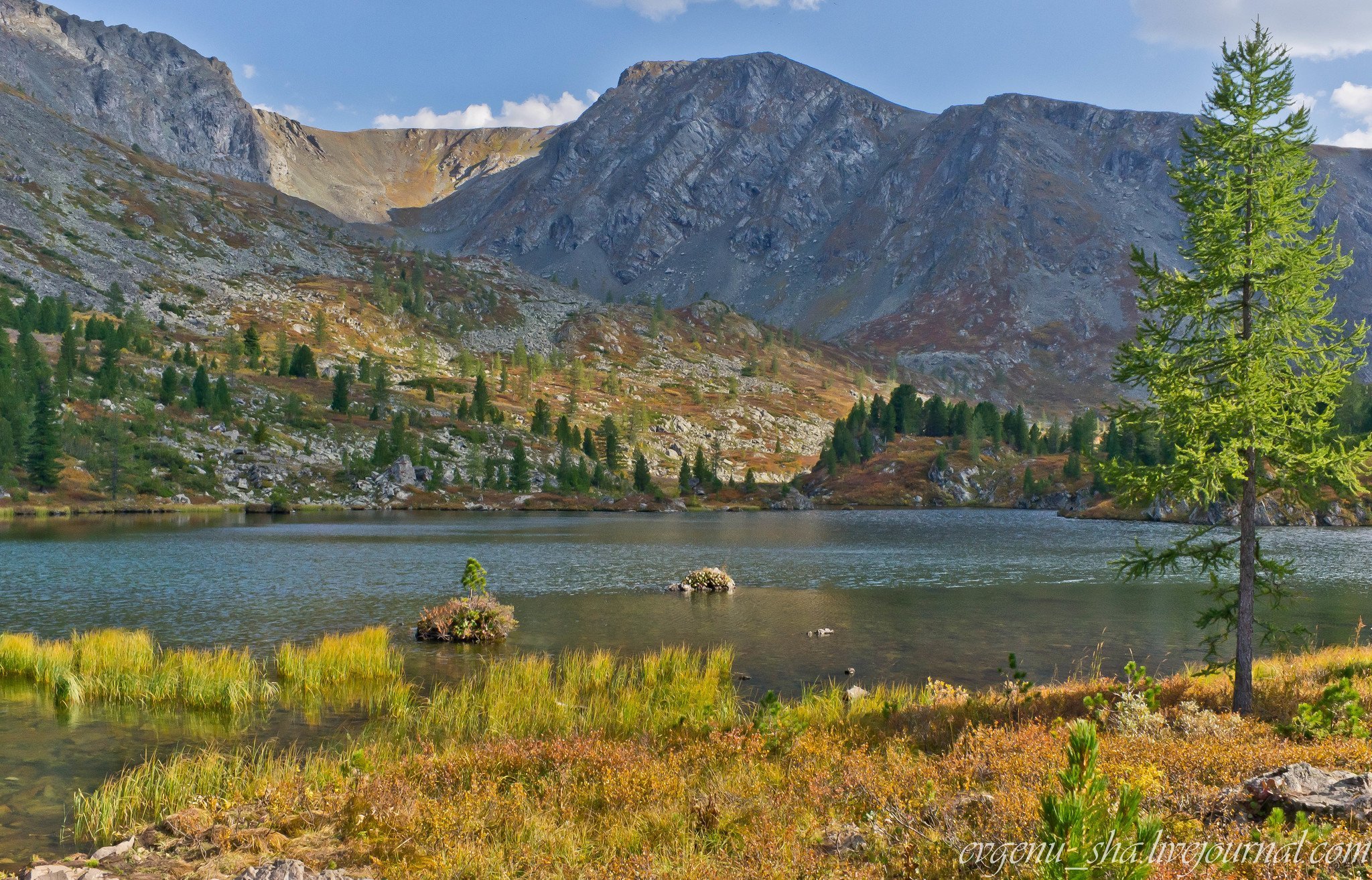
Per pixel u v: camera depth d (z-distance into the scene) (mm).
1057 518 138875
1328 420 16859
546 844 11008
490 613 34125
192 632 34250
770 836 10211
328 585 49281
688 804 12266
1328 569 60188
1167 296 18344
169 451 148375
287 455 165625
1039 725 15117
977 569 61719
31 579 50781
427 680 25703
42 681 24438
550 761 15242
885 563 66125
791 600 45344
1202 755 11758
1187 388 17516
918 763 13305
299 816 12461
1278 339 17609
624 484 195375
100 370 171625
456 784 14094
